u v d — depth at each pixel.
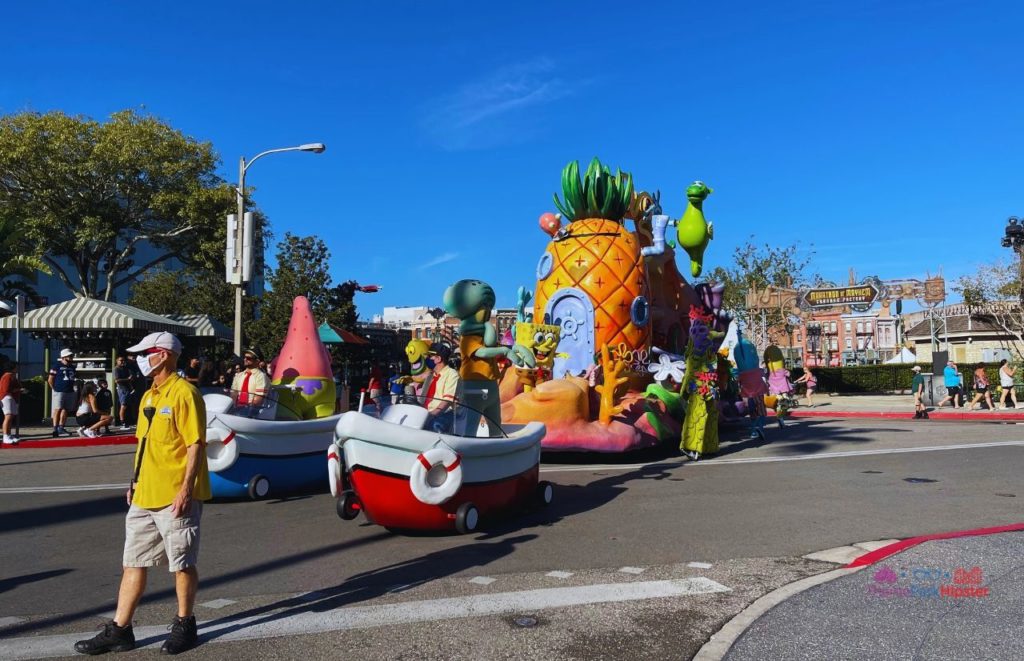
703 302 18.61
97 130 28.22
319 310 28.31
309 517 8.59
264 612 5.16
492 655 4.34
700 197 16.22
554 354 13.33
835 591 5.37
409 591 5.61
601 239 15.07
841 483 10.49
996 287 41.06
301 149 19.27
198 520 4.60
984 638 4.43
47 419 20.64
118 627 4.43
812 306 41.84
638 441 13.18
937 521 7.88
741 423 20.80
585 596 5.41
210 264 31.16
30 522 8.38
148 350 4.60
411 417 7.36
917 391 23.69
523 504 8.55
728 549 6.80
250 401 9.90
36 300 31.22
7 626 4.95
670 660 4.25
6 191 27.84
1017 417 22.72
